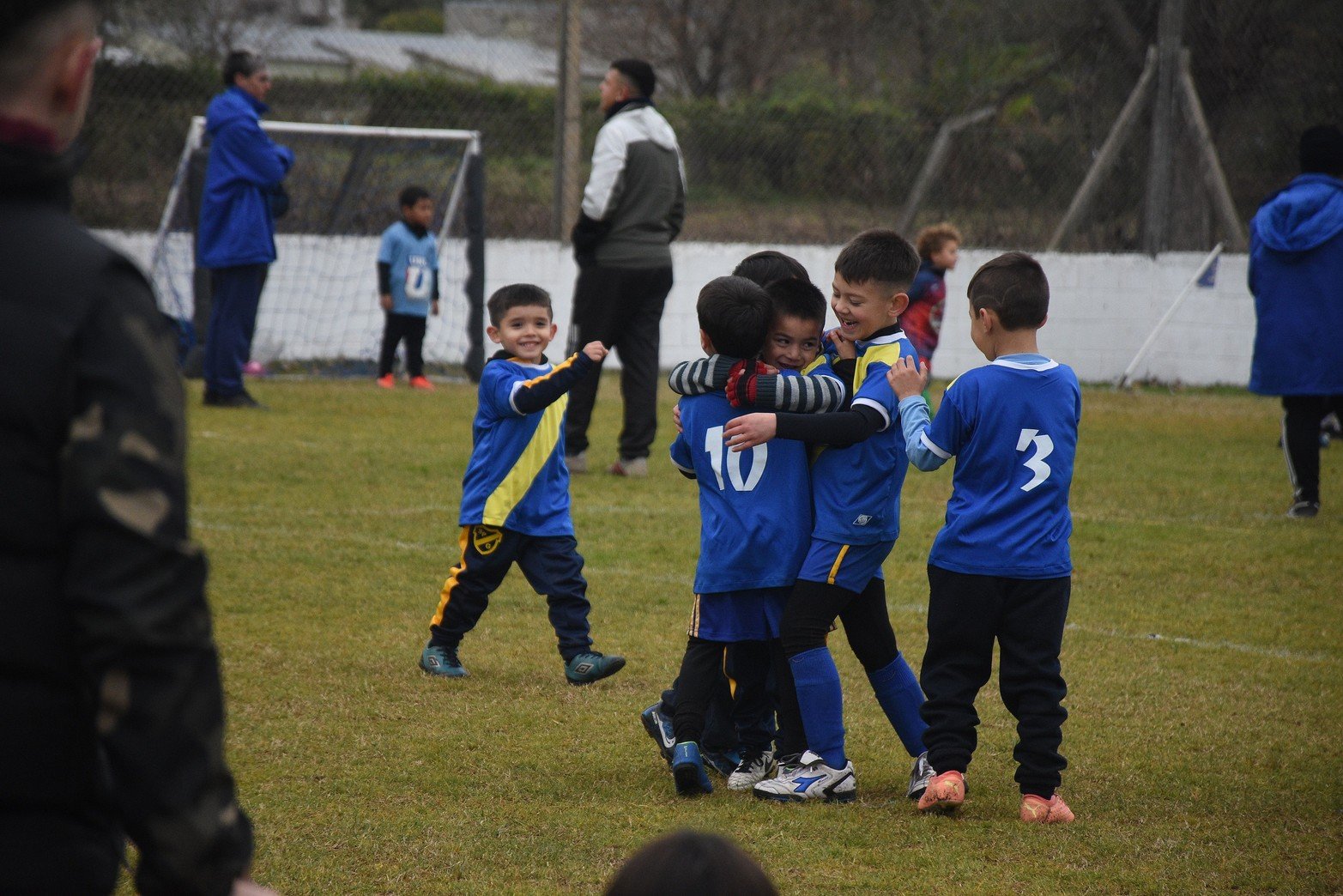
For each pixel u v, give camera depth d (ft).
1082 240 197.77
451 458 111.34
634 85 106.32
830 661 44.62
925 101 199.52
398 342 163.02
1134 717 54.80
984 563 43.34
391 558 78.69
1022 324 44.93
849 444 43.42
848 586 44.57
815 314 46.39
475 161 171.73
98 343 16.83
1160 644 66.33
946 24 205.57
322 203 178.91
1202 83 202.69
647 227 106.52
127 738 16.35
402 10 505.25
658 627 66.95
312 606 68.13
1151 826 42.75
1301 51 203.82
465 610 57.93
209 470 102.01
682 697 45.03
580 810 43.01
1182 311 195.42
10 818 16.78
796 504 44.75
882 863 39.14
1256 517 99.19
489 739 50.21
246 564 75.72
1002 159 197.47
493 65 359.66
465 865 38.14
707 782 44.75
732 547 44.42
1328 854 40.50
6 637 16.40
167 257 165.58
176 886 16.81
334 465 106.22
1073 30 200.64
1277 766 49.08
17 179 17.11
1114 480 113.70
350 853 38.78
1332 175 99.76
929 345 128.88
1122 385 186.09
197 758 16.79
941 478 116.67
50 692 16.74
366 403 143.84
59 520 16.65
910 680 47.34
